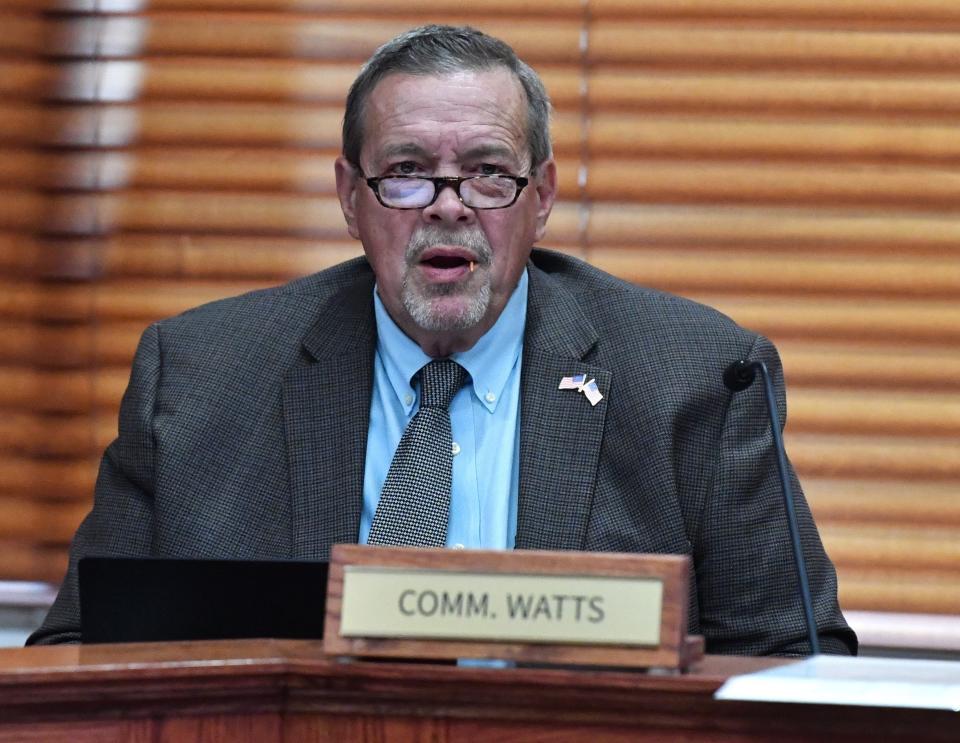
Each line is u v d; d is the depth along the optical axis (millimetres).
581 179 10438
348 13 10633
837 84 10422
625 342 7754
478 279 7363
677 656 4172
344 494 7359
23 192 10531
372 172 7543
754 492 7422
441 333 7496
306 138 10555
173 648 4762
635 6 10523
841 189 10336
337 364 7746
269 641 5102
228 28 10648
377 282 7711
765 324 10266
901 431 10109
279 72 10602
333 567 4406
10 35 10602
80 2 10680
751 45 10469
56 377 10453
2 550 10312
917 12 10438
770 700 3996
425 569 4363
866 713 4023
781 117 10430
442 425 7395
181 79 10617
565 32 10539
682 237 10375
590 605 4262
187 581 5684
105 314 10484
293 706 4340
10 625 10281
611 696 4117
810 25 10484
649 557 4262
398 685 4234
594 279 8250
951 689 3977
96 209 10539
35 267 10508
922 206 10320
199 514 7312
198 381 7699
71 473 10375
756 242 10336
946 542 10008
